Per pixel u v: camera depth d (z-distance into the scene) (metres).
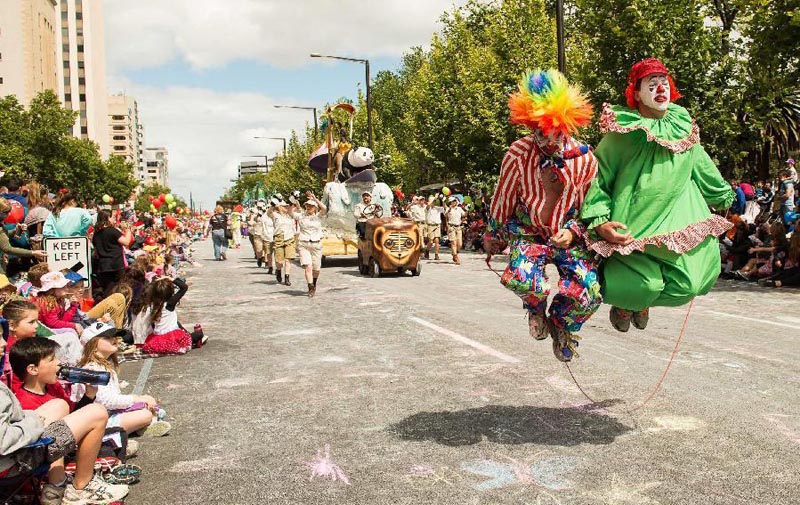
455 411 5.64
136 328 8.38
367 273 18.59
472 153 31.83
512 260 4.80
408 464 4.53
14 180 12.65
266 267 21.08
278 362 7.77
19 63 100.50
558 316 4.86
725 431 4.93
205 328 10.34
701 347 7.78
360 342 8.74
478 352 7.86
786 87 18.62
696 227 4.65
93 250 11.05
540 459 4.53
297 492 4.15
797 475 4.13
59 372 4.50
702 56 19.53
